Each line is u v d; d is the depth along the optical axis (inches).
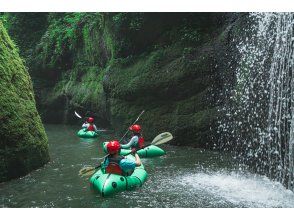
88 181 310.0
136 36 546.9
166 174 337.1
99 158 410.0
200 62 468.1
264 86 355.6
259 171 345.1
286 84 309.9
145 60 535.5
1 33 361.4
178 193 278.4
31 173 336.8
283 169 307.0
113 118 574.6
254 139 366.3
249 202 258.7
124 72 557.9
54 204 253.8
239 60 418.9
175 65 490.0
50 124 792.9
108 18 597.9
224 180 317.1
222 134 435.5
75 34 759.7
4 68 333.1
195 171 348.5
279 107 319.3
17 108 330.6
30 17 919.7
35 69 845.2
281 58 323.0
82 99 702.5
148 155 411.2
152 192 280.2
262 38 370.3
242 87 399.2
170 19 513.0
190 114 474.0
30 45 910.4
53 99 800.9
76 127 724.7
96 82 679.7
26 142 330.3
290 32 310.0
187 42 494.3
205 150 447.2
